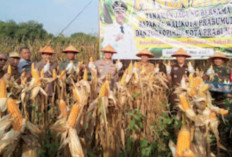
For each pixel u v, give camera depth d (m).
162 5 8.78
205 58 8.44
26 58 6.18
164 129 4.57
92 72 3.13
